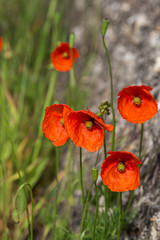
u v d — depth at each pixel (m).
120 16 1.32
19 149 1.15
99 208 0.93
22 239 1.02
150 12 1.20
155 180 0.86
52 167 1.14
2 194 1.05
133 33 1.20
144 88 0.72
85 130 0.73
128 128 0.99
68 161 1.03
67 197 0.99
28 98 1.34
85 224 0.88
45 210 1.03
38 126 1.22
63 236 0.96
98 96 1.18
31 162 1.15
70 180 1.00
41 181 1.12
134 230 0.86
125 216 0.86
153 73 1.02
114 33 1.30
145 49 1.11
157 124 0.91
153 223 0.82
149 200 0.85
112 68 1.20
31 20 1.63
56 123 0.75
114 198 0.92
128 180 0.73
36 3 1.67
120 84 1.12
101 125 0.71
